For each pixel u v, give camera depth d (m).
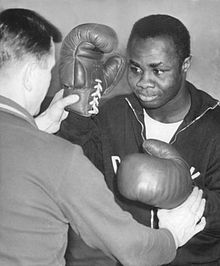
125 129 2.17
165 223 1.57
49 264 1.34
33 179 1.31
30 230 1.32
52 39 1.42
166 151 1.80
